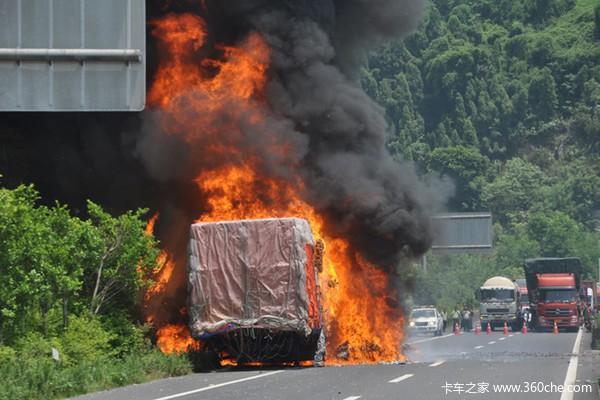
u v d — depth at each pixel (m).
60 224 32.28
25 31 34.94
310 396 22.55
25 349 27.59
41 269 29.39
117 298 35.94
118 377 27.33
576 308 95.62
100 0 35.09
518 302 107.06
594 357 40.31
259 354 34.81
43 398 23.45
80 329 31.61
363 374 29.45
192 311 34.34
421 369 31.41
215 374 31.38
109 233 33.88
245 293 34.03
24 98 34.88
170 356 32.44
